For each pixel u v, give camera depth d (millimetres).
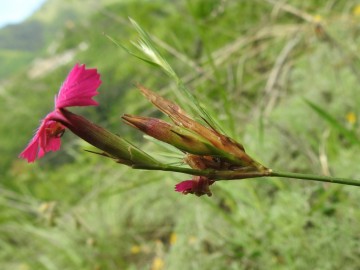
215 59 265
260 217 165
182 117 72
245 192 180
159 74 207
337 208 154
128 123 70
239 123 238
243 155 70
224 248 177
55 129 68
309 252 144
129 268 230
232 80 245
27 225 255
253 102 277
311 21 223
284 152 193
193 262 180
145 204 248
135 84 75
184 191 72
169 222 241
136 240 245
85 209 260
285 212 153
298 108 221
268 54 292
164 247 234
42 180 323
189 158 72
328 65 237
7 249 272
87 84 64
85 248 241
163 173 199
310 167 180
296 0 313
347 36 250
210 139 70
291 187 172
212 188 197
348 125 201
